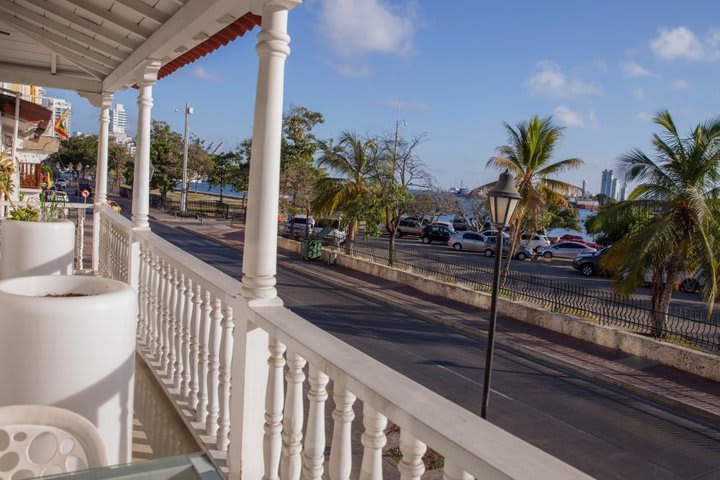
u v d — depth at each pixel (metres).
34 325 1.99
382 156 26.61
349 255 27.50
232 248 30.66
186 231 37.28
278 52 2.49
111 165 69.56
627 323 16.08
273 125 2.51
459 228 48.03
